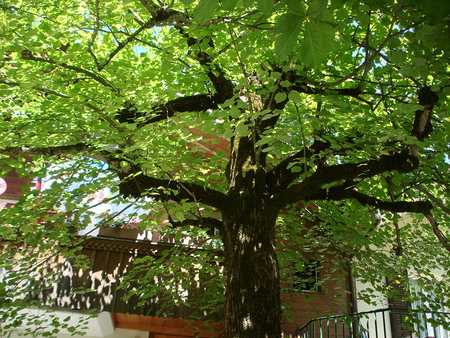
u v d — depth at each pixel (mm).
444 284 7012
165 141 5383
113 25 5469
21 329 8227
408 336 9398
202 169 5938
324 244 7145
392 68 5516
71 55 4496
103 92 5531
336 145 4672
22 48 4551
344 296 9023
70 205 4555
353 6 3145
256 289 4320
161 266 6414
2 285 5465
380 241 6793
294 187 4879
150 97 5152
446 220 6652
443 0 2283
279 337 4219
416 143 3562
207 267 6488
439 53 3537
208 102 5770
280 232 7629
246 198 4895
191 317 6859
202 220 5316
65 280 7547
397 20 3258
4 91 4844
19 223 4871
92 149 5043
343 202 7066
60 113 5523
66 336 8930
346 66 5930
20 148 4930
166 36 5953
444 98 4559
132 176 4859
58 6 5191
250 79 5730
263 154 5473
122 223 8039
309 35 2322
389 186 5609
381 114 6551
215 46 5793
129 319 8453
